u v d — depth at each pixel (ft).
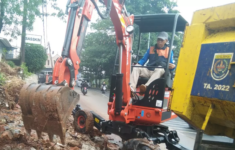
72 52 14.08
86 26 15.08
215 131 12.50
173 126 29.71
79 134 17.70
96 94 64.13
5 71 31.73
